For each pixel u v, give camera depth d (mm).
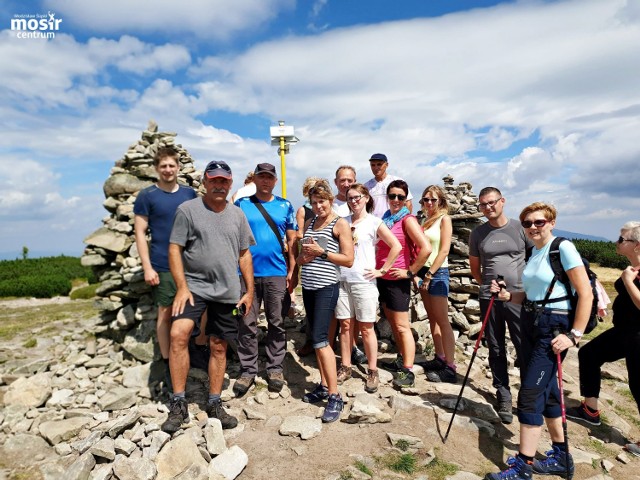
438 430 4195
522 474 3496
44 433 3988
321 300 4332
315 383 5215
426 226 5441
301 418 4234
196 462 3457
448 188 7340
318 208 4457
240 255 4258
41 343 7000
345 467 3578
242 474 3523
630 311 4324
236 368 5453
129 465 3383
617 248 4359
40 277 14031
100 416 4320
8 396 4676
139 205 4516
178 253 3900
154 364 5207
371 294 4789
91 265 6129
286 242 5355
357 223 4863
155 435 3721
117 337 5984
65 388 5004
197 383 5012
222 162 3930
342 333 5059
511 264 4652
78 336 6828
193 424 3963
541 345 3637
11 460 3729
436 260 5184
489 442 4145
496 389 4797
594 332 7660
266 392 4902
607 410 5090
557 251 3592
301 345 6051
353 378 5254
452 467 3686
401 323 4996
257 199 5020
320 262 4359
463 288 7008
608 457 4168
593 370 4703
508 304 4516
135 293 5789
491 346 4723
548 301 3637
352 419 4242
